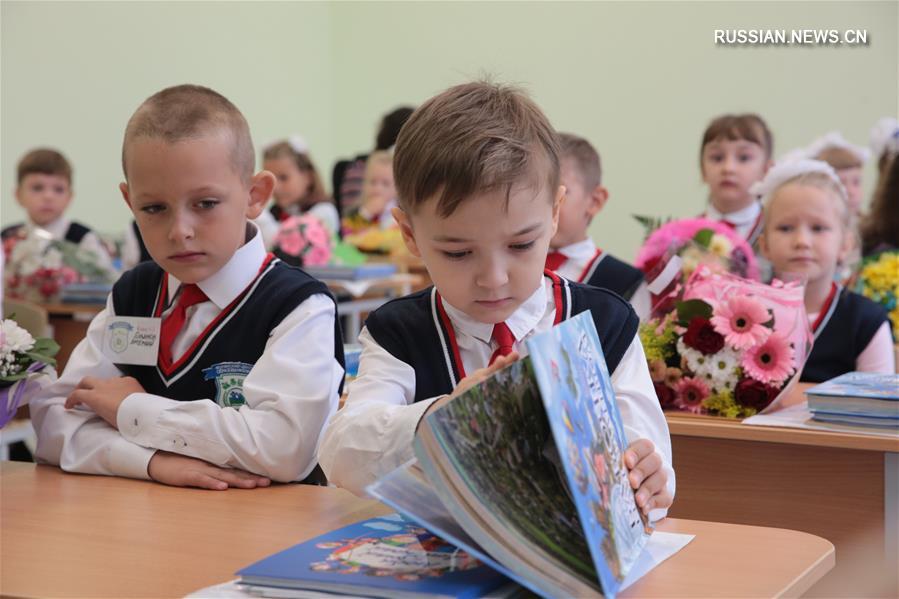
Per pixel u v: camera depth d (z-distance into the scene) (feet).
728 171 13.64
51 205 17.46
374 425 3.91
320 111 27.25
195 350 5.36
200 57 23.03
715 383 6.66
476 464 2.86
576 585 2.81
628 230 23.84
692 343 6.79
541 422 3.16
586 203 9.65
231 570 3.26
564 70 24.35
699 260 7.36
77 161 20.04
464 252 3.86
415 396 4.68
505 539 2.79
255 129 24.84
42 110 19.20
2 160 18.39
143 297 5.68
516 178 3.73
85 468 4.92
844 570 5.94
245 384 5.02
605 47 23.85
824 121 21.68
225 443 4.74
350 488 4.01
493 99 4.01
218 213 5.13
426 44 26.43
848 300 8.93
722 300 6.89
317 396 4.98
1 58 18.35
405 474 3.03
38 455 5.19
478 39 25.61
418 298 4.93
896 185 13.64
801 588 3.12
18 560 3.38
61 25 19.56
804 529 6.02
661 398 6.91
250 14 24.58
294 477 4.86
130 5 21.12
